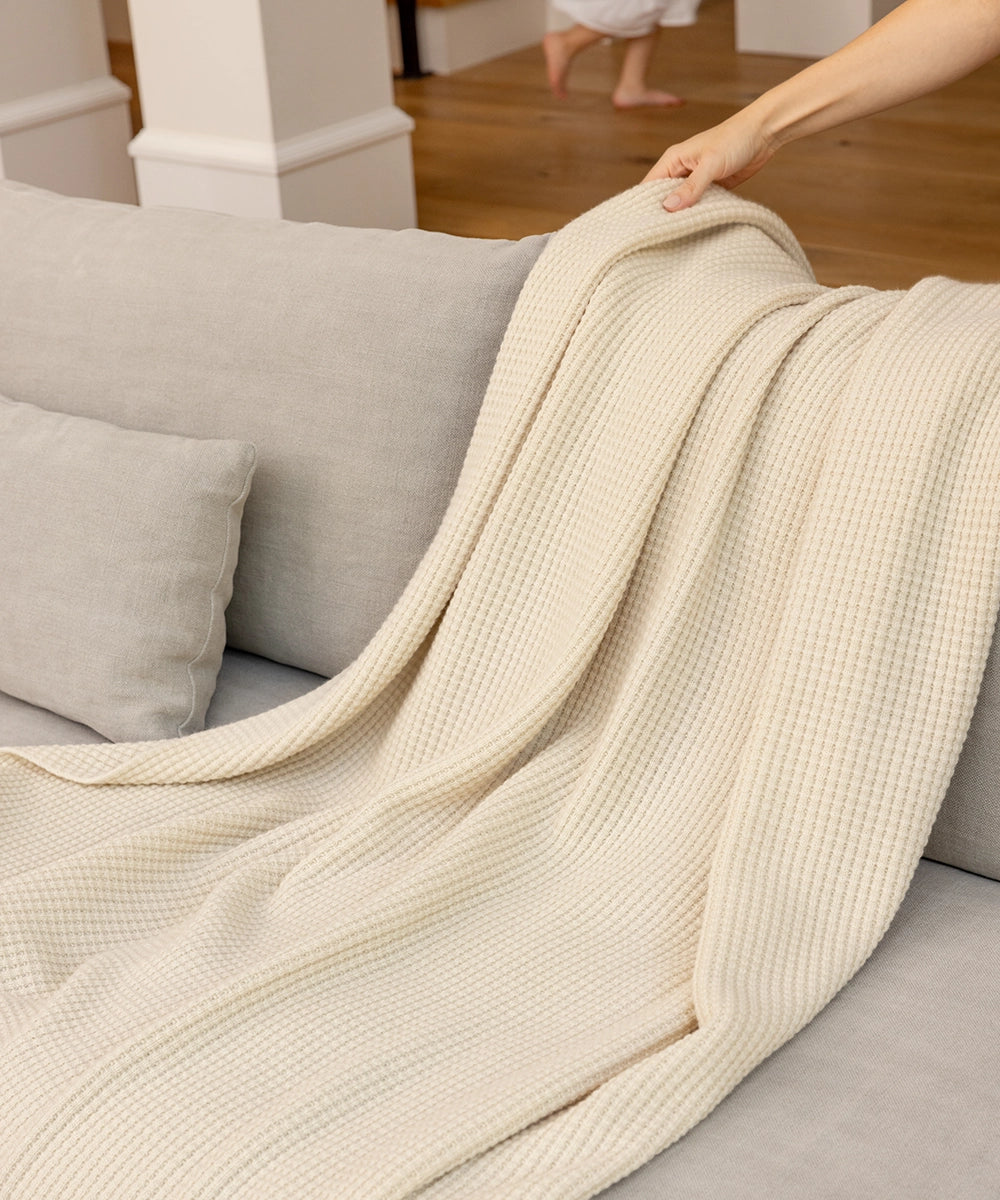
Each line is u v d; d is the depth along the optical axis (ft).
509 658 4.35
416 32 16.33
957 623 3.68
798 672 3.75
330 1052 3.38
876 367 3.89
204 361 5.11
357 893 3.96
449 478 4.79
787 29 16.26
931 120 13.64
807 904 3.63
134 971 3.73
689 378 4.13
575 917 3.78
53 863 4.10
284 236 5.14
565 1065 3.21
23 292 5.51
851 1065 3.29
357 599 5.00
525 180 12.37
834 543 3.78
